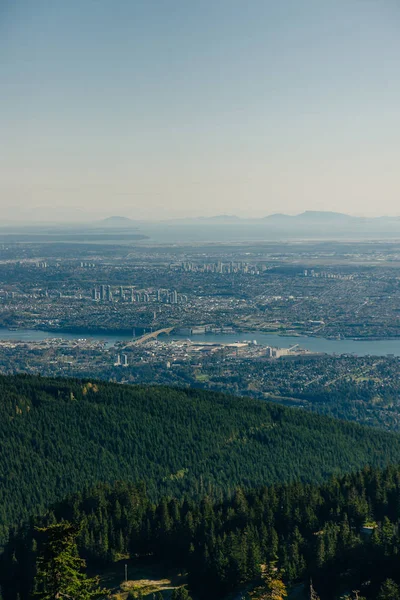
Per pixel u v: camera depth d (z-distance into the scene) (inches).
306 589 7770.7
